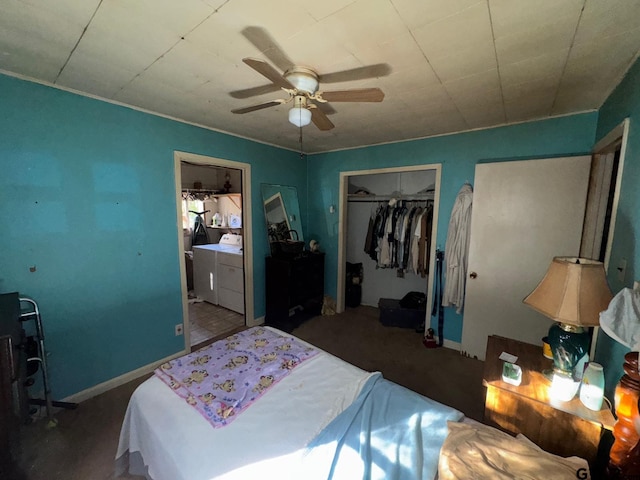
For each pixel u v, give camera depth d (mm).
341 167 3779
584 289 1213
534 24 1188
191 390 1392
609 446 1324
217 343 1885
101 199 2129
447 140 2918
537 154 2463
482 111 2256
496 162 2598
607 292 1207
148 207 2406
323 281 3953
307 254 3693
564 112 2275
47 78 1763
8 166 1727
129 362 2379
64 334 2012
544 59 1470
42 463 1589
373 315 3938
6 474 1200
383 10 1106
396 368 2619
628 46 1336
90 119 2029
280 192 3693
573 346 1257
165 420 1229
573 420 1163
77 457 1630
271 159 3535
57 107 1880
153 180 2420
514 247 2520
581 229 2258
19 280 1804
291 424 1203
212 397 1339
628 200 1426
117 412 1999
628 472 952
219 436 1135
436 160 3008
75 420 1918
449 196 2951
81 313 2084
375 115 2355
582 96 1946
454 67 1561
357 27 1215
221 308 4156
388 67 1560
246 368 1582
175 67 1600
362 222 4340
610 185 2186
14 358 1329
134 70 1639
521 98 1994
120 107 2176
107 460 1614
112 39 1333
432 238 3096
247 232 3350
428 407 1283
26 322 1838
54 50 1434
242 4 1081
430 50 1394
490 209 2600
